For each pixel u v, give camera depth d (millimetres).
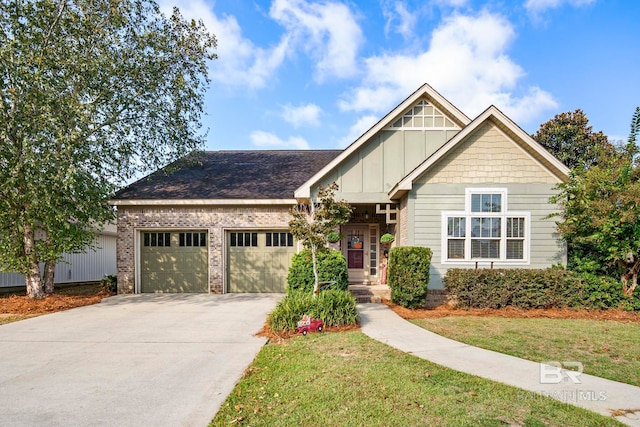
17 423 3611
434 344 6242
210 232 12773
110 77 11500
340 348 6004
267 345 6301
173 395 4227
